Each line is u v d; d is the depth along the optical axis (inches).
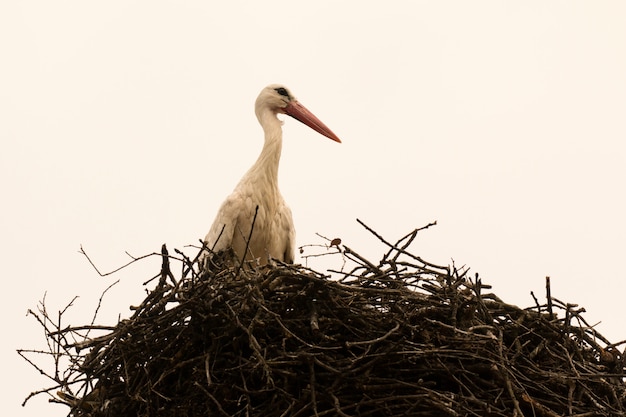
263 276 479.5
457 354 455.2
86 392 488.7
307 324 469.7
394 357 455.2
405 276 483.8
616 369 484.4
